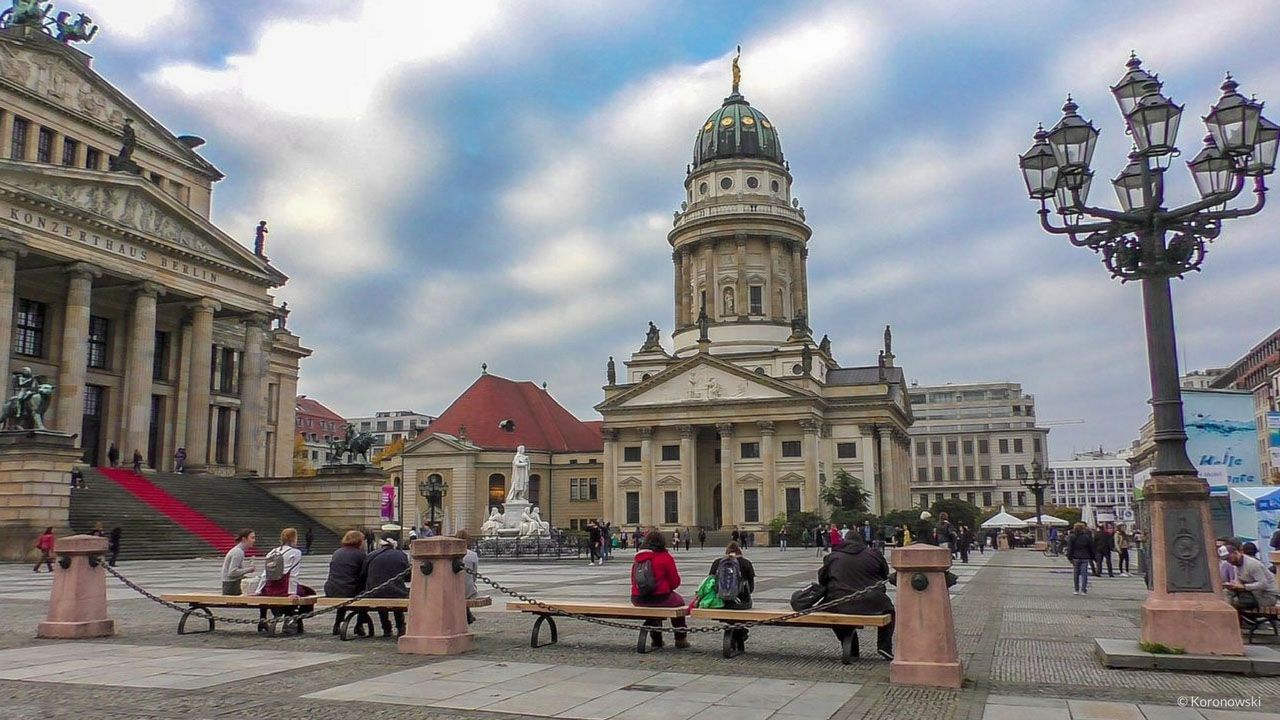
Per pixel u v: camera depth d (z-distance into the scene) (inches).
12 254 2053.4
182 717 402.0
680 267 4702.3
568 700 442.0
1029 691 471.8
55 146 2504.9
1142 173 588.4
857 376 4387.3
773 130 4859.7
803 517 3590.1
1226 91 559.2
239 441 2699.3
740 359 4303.6
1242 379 4660.4
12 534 1658.5
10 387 2250.2
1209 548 559.2
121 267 2321.6
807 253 4830.2
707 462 4271.7
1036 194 607.2
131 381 2367.1
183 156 2979.8
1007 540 3624.5
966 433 7647.6
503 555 2078.0
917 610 494.0
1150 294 596.4
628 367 4608.8
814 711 419.8
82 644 636.7
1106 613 903.1
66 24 2618.1
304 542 2269.9
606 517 4126.5
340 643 642.2
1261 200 557.6
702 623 776.3
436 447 4306.1
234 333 3016.7
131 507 2012.8
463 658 573.0
